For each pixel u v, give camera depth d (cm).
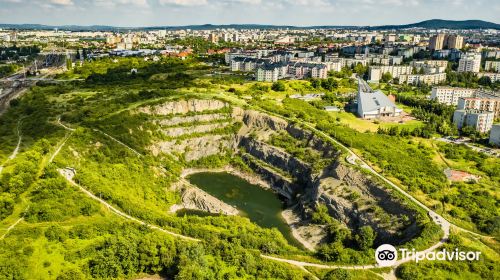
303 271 16950
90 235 16550
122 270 15125
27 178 19550
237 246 17425
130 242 15850
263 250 18500
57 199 18675
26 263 14400
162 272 15638
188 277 14325
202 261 15612
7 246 14962
